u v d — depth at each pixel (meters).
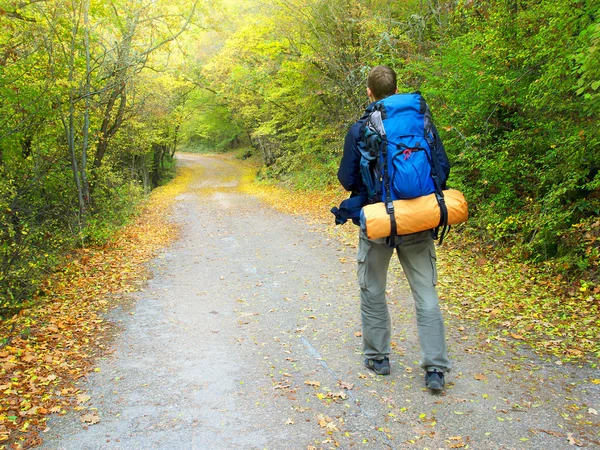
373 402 3.01
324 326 4.55
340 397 3.09
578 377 3.21
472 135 7.46
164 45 14.95
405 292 5.53
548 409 2.82
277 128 23.83
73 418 2.96
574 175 5.84
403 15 13.81
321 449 2.55
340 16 15.23
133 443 2.67
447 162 2.96
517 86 7.00
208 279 6.92
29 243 7.32
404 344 3.94
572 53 5.36
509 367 3.42
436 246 7.81
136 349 4.20
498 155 7.16
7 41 9.84
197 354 4.03
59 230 10.12
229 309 5.34
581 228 5.61
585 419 2.69
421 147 2.85
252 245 9.66
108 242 10.70
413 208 2.81
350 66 14.94
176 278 7.11
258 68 20.53
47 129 11.44
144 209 19.28
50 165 11.16
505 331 4.17
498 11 7.42
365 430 2.71
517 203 7.10
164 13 14.06
